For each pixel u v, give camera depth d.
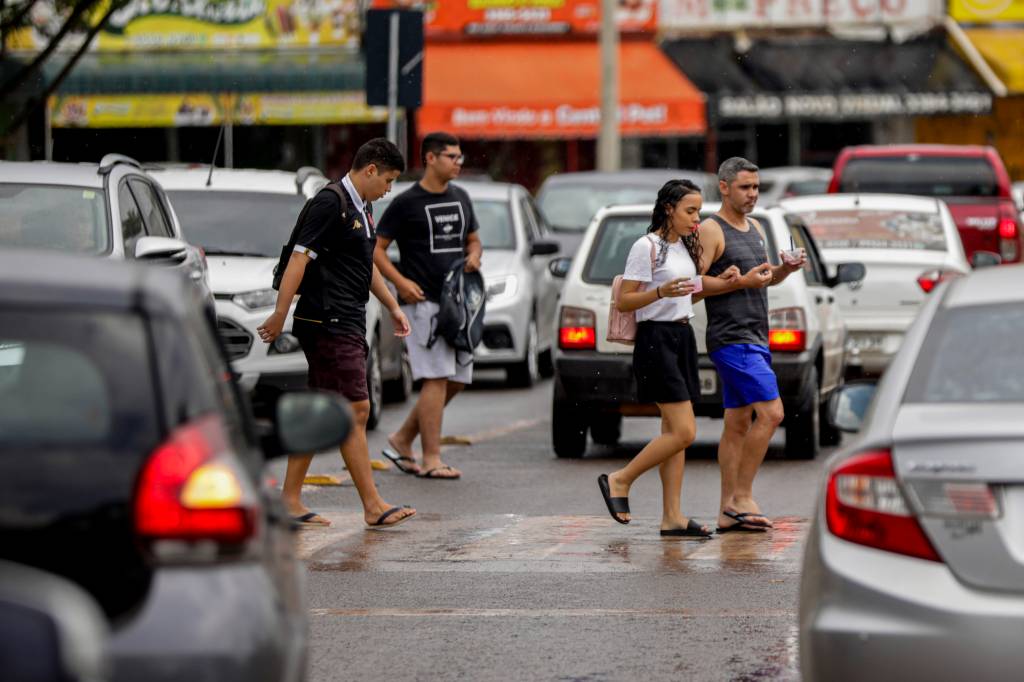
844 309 41.22
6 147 66.88
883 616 12.47
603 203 61.16
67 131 89.56
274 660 10.54
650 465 25.27
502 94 94.62
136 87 90.06
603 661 18.02
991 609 12.22
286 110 90.94
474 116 94.56
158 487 10.40
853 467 12.89
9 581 9.80
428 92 94.69
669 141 99.06
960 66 97.38
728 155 99.75
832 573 12.75
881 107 96.25
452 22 95.94
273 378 36.78
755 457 25.28
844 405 15.47
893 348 41.06
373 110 90.81
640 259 24.38
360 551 24.08
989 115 99.44
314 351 25.78
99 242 28.41
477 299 31.64
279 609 10.74
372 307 39.97
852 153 57.75
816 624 12.73
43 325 10.69
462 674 17.53
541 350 51.75
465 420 41.91
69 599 9.64
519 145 97.81
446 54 95.81
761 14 97.38
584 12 96.38
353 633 19.30
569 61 95.81
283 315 25.42
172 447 10.51
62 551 10.33
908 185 57.50
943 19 97.62
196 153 93.06
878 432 13.10
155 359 10.73
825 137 100.25
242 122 90.88
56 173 29.56
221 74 90.56
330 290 25.64
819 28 97.44
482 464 33.84
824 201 43.47
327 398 13.12
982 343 13.88
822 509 13.20
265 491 11.55
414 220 31.12
